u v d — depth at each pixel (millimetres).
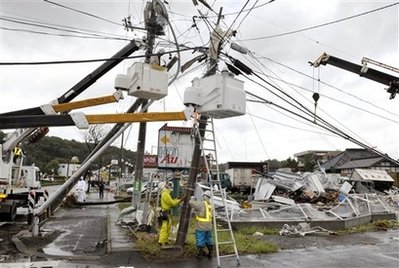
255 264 9320
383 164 53812
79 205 25500
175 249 10188
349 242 13125
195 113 9242
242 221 14844
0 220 16812
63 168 60000
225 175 46031
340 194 29125
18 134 14734
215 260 9664
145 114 7098
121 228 14594
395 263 9742
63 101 12906
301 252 11094
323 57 12125
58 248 10977
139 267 8828
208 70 10836
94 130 49812
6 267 8578
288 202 24203
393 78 11594
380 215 20156
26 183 19328
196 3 11094
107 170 71125
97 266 8844
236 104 9023
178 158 23641
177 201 10555
